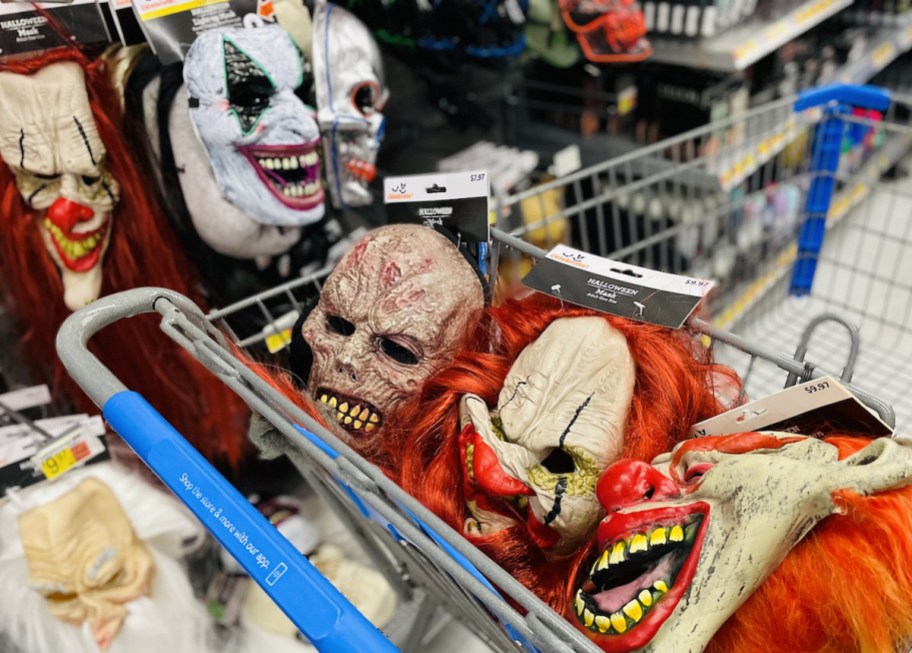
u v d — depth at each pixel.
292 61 0.94
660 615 0.44
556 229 1.41
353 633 0.39
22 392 1.02
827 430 0.56
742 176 1.46
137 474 1.09
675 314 0.61
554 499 0.54
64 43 0.83
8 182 0.87
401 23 1.21
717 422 0.59
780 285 1.68
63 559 0.98
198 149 0.94
